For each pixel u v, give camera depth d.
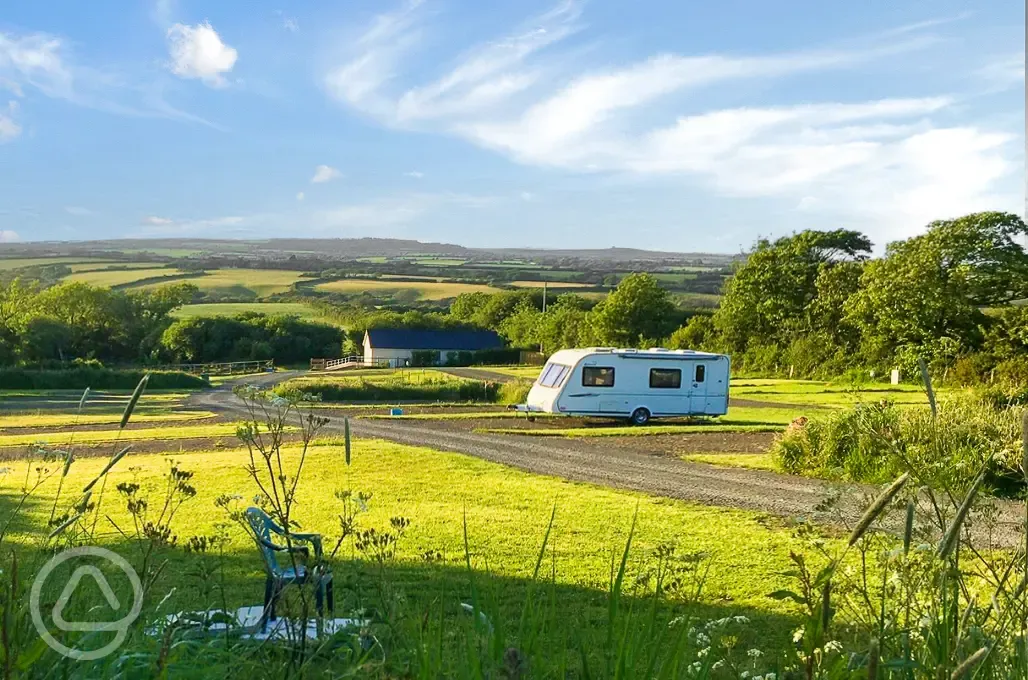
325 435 20.20
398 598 3.27
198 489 12.21
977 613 2.43
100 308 87.44
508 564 8.06
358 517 10.45
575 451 18.38
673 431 22.72
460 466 15.41
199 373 69.50
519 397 35.91
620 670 2.21
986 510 2.98
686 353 27.33
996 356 37.88
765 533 9.59
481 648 2.25
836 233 59.56
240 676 2.73
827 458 14.13
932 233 45.31
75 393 42.94
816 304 55.28
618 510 11.30
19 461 15.29
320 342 97.50
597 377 26.78
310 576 3.17
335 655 2.96
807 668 2.14
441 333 95.06
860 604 2.78
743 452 18.41
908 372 41.62
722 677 2.59
